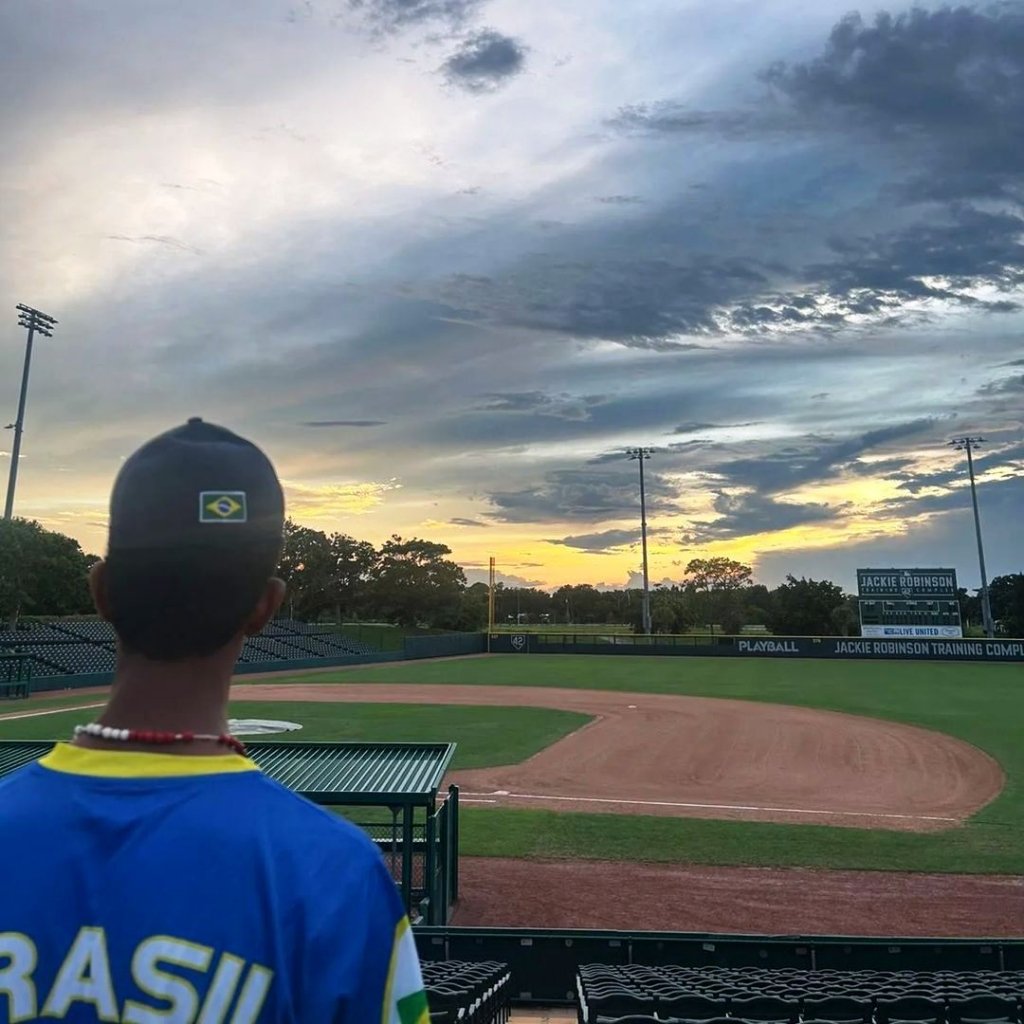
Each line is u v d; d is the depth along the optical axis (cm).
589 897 1284
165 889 125
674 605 11338
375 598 10688
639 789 1959
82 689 4175
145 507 141
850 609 9019
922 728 2791
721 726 2850
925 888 1320
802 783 2030
